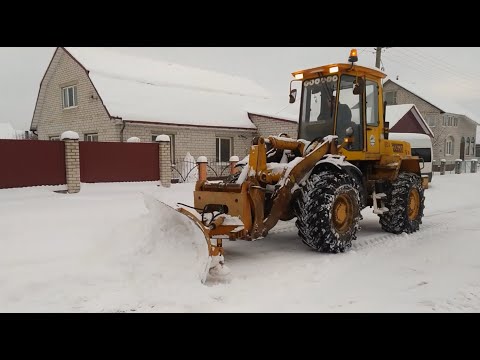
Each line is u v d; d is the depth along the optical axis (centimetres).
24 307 358
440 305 366
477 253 546
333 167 555
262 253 541
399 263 498
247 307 360
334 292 397
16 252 508
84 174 1071
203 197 527
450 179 1764
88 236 587
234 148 1738
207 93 1884
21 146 946
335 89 593
